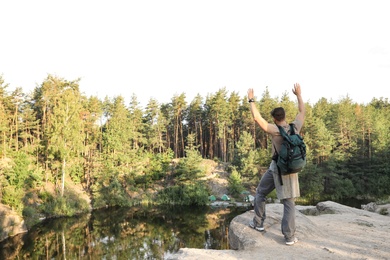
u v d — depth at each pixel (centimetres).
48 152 4022
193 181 4528
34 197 3406
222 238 2427
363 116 5678
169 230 2764
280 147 422
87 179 4503
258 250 413
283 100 6372
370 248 428
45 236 2561
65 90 4438
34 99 5191
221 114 5822
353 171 5066
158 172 5016
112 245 2294
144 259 1931
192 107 6556
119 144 4903
